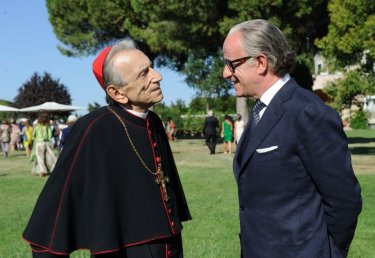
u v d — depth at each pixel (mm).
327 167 2229
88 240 2629
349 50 15000
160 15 22250
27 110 32625
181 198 3035
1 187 11438
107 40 30172
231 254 5332
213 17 21359
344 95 15891
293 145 2303
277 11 19938
